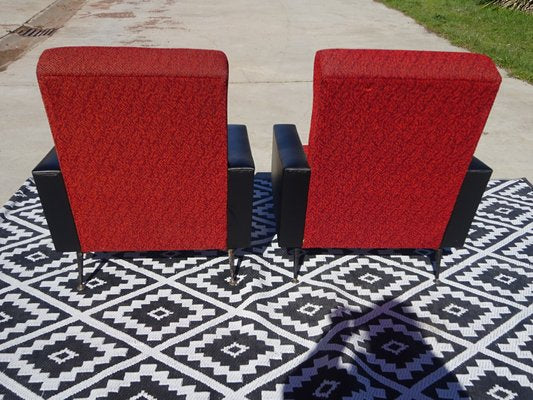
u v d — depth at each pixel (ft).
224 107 5.90
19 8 26.50
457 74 5.60
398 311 7.36
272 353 6.48
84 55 5.46
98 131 5.94
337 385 6.04
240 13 27.94
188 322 6.97
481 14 28.76
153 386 5.96
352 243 7.52
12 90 15.29
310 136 6.63
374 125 6.07
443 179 6.75
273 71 18.01
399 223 7.27
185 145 6.23
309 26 25.21
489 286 7.98
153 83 5.56
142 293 7.51
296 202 6.95
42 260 8.14
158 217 6.98
